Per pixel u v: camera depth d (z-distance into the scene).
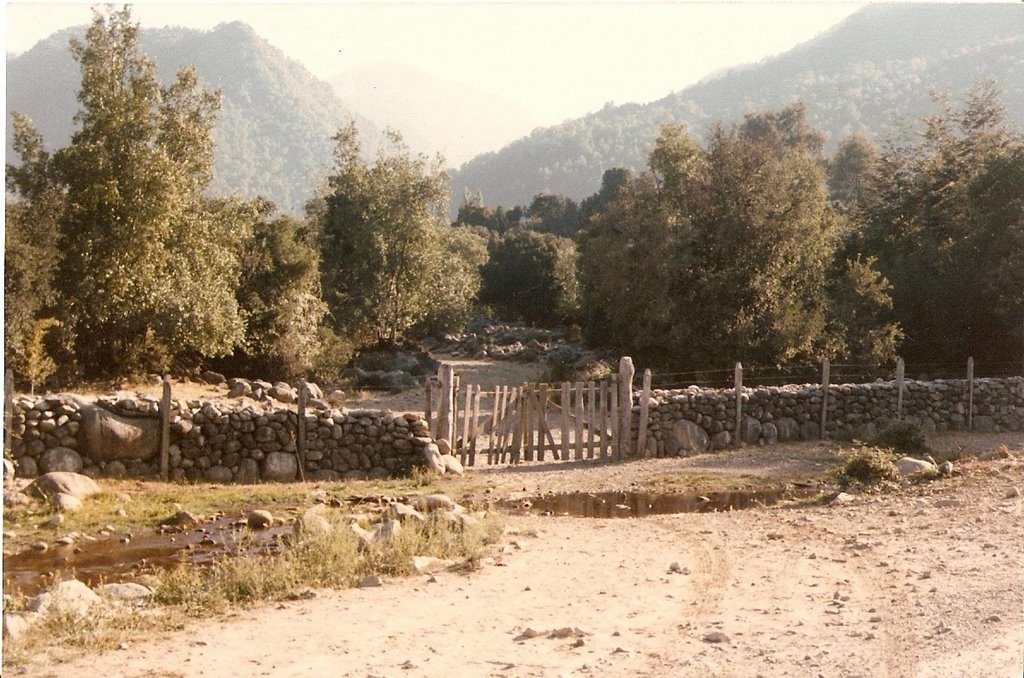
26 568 10.27
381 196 45.34
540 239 77.00
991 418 24.03
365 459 17.36
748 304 34.94
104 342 27.06
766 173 35.84
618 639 7.27
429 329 59.47
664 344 36.09
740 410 20.89
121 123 26.58
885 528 11.27
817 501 14.03
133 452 15.76
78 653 7.06
